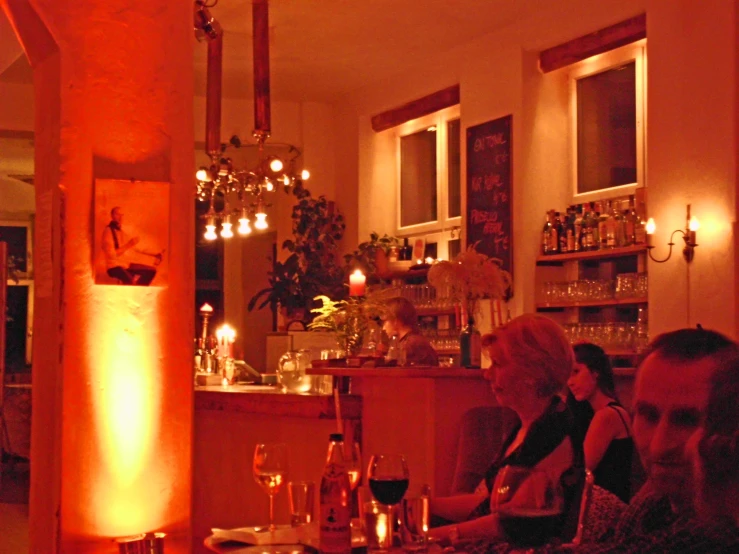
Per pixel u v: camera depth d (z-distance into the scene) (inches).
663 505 67.2
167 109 127.5
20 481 367.2
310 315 347.3
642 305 245.0
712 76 220.4
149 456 125.7
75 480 122.4
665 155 232.1
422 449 151.3
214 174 245.9
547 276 283.4
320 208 366.6
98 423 123.6
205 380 250.4
